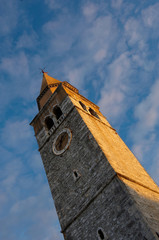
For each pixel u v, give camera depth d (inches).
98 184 1025.5
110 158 1090.1
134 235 818.8
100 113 1689.2
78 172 1146.0
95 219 957.2
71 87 1678.2
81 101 1584.6
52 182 1246.3
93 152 1135.0
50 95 1711.4
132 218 850.8
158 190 1182.9
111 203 936.3
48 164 1331.2
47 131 1519.4
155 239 764.6
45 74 2001.7
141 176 1186.0
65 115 1407.5
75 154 1211.9
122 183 951.0
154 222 850.8
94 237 927.0
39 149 1445.6
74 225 1022.4
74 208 1066.1
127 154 1339.8
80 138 1237.1
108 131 1445.6
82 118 1302.9
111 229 887.7
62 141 1334.9
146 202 947.3
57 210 1134.4
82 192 1072.8
